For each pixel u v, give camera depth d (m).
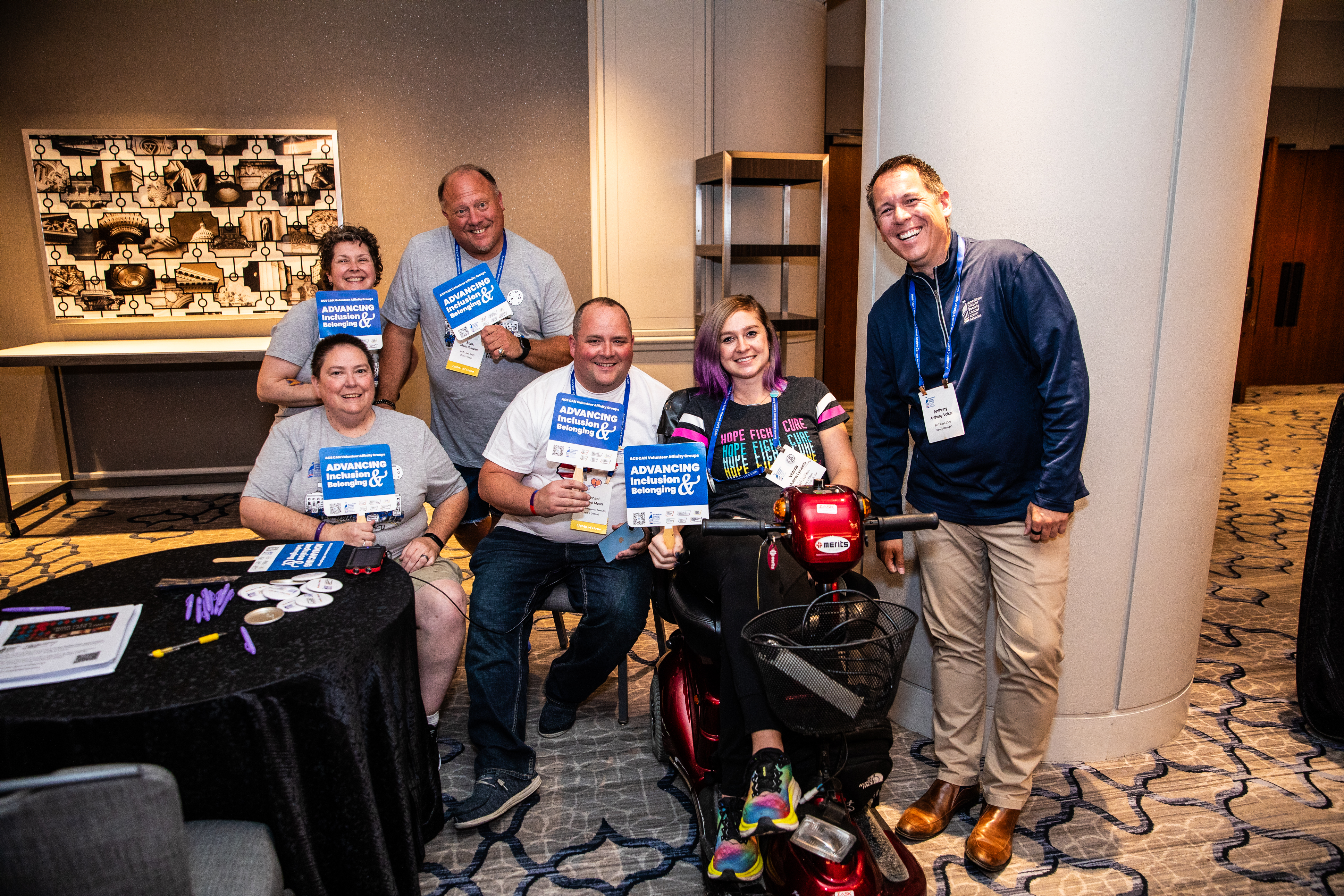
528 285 2.79
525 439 2.23
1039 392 1.80
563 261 5.13
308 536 2.08
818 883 1.52
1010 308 1.79
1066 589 1.93
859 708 1.37
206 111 4.71
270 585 1.76
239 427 5.07
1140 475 2.14
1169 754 2.34
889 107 2.23
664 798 2.17
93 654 1.43
